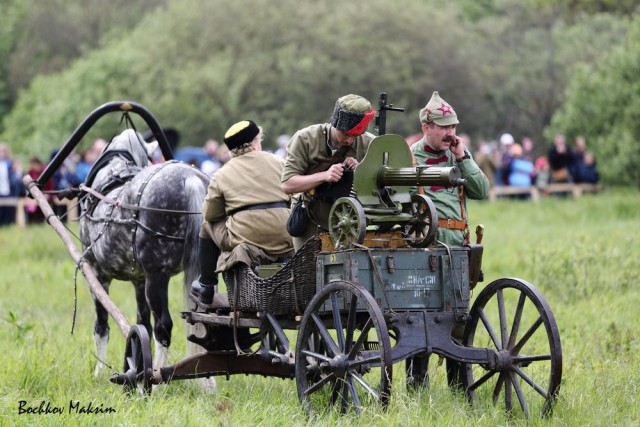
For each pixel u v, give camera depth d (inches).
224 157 3378.4
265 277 1096.8
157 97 6535.4
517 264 2185.0
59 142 6318.9
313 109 6653.5
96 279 1338.6
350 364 976.3
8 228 3555.6
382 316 943.7
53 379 1247.5
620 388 1111.0
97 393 1184.2
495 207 3804.1
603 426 973.2
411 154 1035.9
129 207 1315.2
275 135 6589.6
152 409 1046.4
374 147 1016.2
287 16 6879.9
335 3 7101.4
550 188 4151.1
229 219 1153.4
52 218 1454.2
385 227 1047.6
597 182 4284.0
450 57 6776.6
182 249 1301.7
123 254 1344.7
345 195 1073.5
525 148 4475.9
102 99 6392.7
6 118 7436.0
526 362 1033.5
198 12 6978.4
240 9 6909.5
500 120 6875.0
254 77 6692.9
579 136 4722.0
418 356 1108.5
